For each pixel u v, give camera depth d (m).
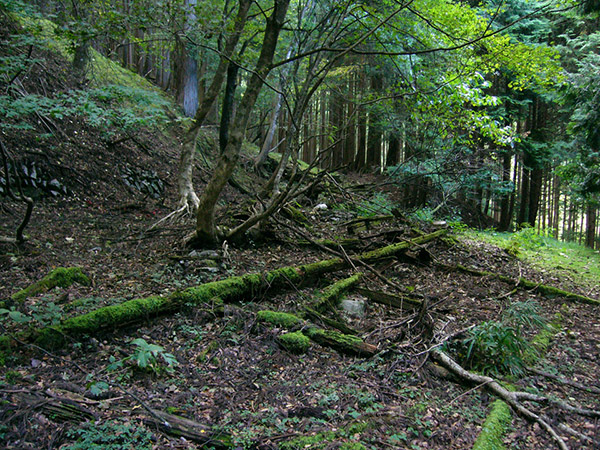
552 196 30.14
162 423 2.88
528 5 14.96
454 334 4.54
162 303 4.56
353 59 11.52
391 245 7.76
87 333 3.96
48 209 8.06
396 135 12.25
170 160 12.34
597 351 4.95
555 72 8.62
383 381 3.86
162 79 17.84
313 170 16.95
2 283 4.93
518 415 3.46
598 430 3.29
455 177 11.70
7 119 8.35
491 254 9.26
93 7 5.45
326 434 2.94
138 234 7.69
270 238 7.83
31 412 2.74
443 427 3.18
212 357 4.02
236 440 2.82
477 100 9.20
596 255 10.95
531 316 4.52
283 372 3.94
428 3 8.03
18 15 9.10
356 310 5.67
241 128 6.17
